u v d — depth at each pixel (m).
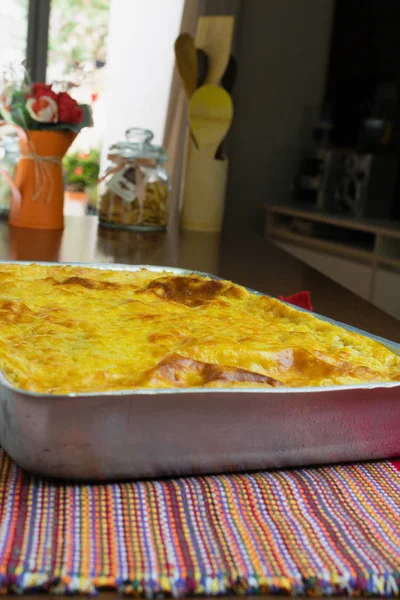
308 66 2.82
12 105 1.28
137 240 1.35
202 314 0.69
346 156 2.61
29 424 0.40
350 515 0.43
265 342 0.59
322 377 0.53
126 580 0.34
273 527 0.40
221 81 1.63
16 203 1.34
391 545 0.40
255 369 0.53
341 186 2.60
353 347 0.62
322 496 0.45
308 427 0.47
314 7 2.78
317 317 0.70
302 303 0.83
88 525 0.38
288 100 2.82
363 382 0.53
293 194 2.89
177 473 0.45
